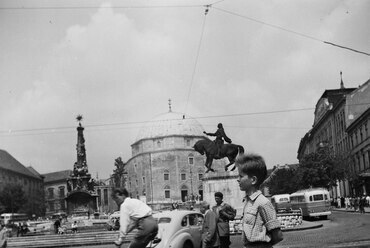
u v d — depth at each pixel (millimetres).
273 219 5121
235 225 28281
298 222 31891
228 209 12758
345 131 80000
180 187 142375
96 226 46031
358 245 17875
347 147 79125
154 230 9102
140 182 147000
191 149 145375
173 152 143625
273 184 120938
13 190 90938
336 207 68000
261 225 5156
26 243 31609
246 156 5414
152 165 144125
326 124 97750
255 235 5129
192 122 150125
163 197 141750
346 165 67875
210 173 38156
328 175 68188
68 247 30500
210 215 12359
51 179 160250
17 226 47719
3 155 126688
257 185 5344
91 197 68250
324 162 67938
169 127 146625
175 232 14883
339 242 19750
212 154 38094
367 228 26859
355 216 42000
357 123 70938
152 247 14367
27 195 109250
